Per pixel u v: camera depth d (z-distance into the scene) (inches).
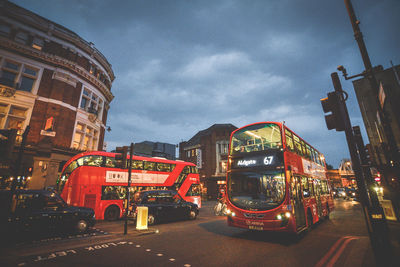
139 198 442.3
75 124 792.9
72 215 316.8
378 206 165.0
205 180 1585.9
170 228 387.5
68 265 191.5
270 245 265.0
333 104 188.9
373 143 543.5
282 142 304.8
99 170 491.2
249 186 303.9
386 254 156.7
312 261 203.0
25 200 288.2
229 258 214.5
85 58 868.6
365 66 174.2
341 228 372.8
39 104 714.2
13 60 684.7
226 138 1609.3
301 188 332.8
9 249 238.7
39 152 671.8
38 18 747.4
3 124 646.5
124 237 302.5
